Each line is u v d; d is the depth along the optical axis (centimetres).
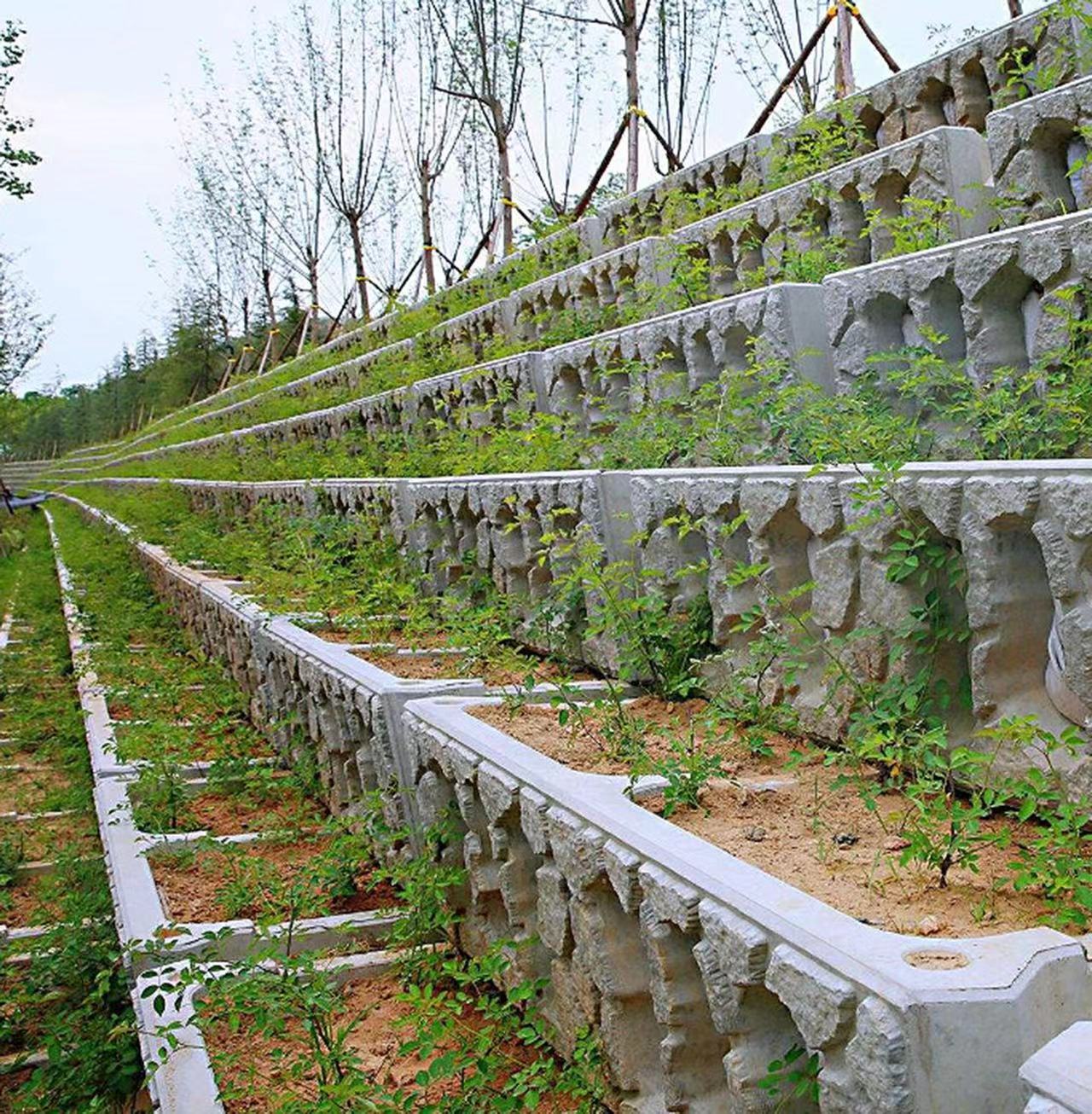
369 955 433
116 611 1158
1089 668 274
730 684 409
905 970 203
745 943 231
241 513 1256
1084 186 501
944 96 723
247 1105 342
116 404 5762
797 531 389
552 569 538
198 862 534
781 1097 239
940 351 442
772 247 689
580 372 719
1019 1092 194
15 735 948
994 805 265
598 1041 304
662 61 1617
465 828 414
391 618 652
